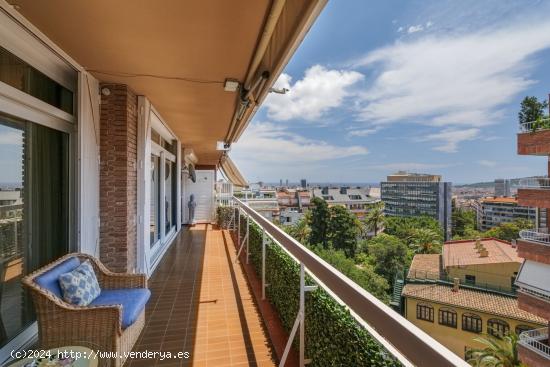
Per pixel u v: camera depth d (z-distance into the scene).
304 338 2.14
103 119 3.59
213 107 4.69
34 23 2.19
